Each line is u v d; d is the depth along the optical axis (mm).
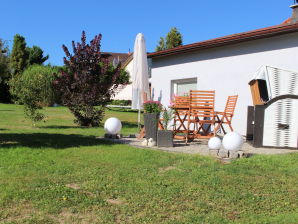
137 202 3758
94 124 13508
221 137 10000
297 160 6184
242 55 10320
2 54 10164
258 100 8266
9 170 5074
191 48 11711
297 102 7727
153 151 7078
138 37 11383
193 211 3529
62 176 4809
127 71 30609
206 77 11516
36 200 3721
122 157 6293
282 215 3445
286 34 9078
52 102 28344
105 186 4367
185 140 9148
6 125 12227
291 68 9023
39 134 9641
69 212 3422
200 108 8883
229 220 3303
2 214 3291
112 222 3182
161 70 13570
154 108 8367
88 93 12961
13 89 12898
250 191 4285
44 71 26922
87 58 13141
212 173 5156
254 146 7914
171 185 4480
